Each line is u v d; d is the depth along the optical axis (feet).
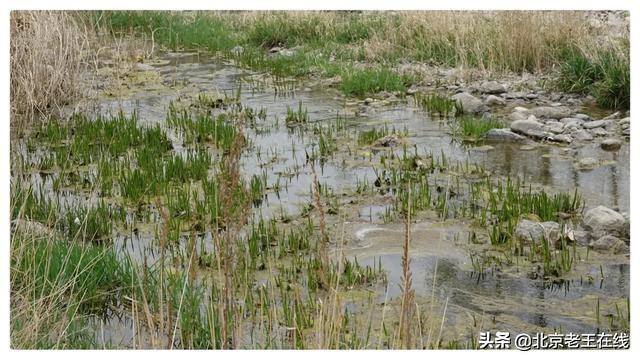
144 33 61.16
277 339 17.89
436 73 47.19
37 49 39.14
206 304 19.66
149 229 24.85
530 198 25.54
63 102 40.60
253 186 27.32
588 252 22.48
